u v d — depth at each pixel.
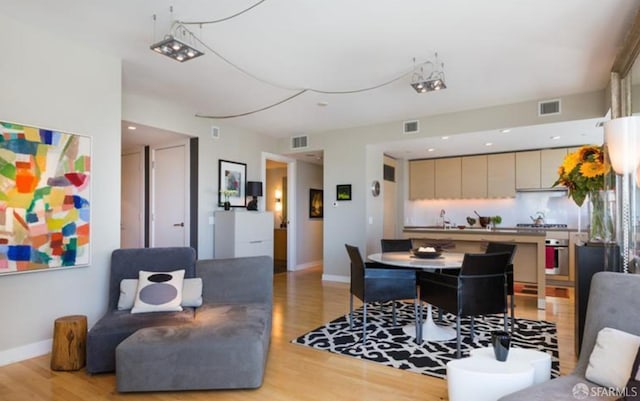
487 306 2.88
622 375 1.50
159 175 5.71
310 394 2.31
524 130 4.79
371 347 3.10
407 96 4.38
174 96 4.42
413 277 3.23
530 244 4.65
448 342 3.20
